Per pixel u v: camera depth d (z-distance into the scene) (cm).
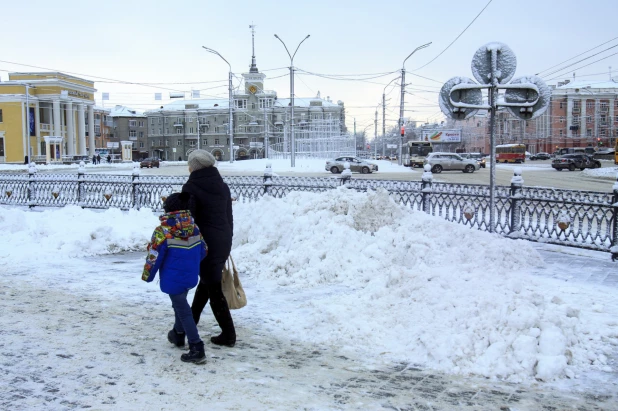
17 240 1013
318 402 386
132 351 483
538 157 8244
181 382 416
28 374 423
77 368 439
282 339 531
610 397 407
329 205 941
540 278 768
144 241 1054
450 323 511
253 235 919
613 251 887
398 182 1254
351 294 650
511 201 1055
